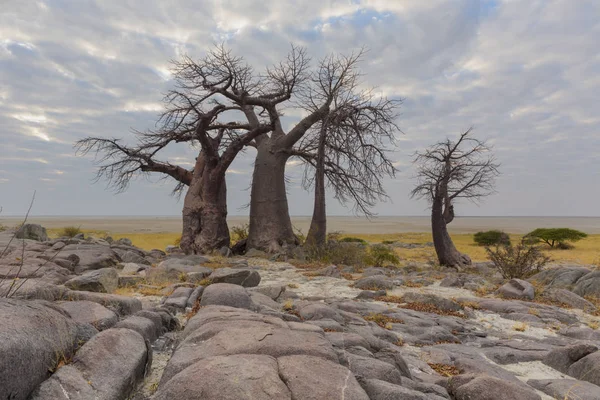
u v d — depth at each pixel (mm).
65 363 3424
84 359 3465
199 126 19281
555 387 4711
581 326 8453
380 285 11570
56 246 14438
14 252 11680
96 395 3129
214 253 20031
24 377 2863
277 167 21812
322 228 21297
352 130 20609
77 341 3826
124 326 4707
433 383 4379
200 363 3113
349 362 3953
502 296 11312
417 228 115188
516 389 3816
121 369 3557
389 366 3953
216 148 21703
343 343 5008
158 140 20797
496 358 5984
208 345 3684
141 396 3623
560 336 7531
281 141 21750
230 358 3195
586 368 5199
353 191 21641
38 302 4094
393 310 8484
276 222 21547
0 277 7113
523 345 6656
